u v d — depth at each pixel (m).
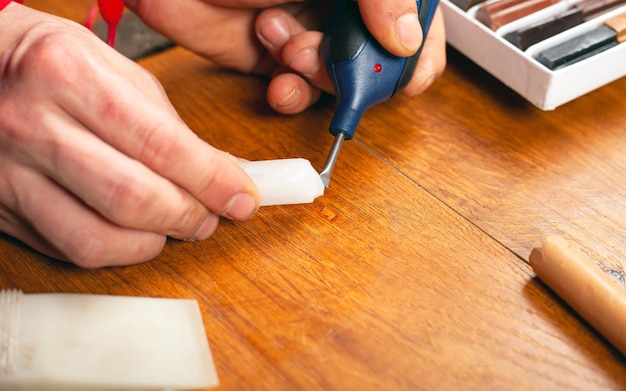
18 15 0.36
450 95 0.45
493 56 0.44
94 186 0.33
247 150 0.41
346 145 0.42
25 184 0.34
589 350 0.34
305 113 0.44
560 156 0.42
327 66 0.40
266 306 0.35
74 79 0.33
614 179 0.41
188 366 0.33
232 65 0.46
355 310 0.35
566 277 0.34
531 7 0.45
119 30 0.48
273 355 0.33
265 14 0.44
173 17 0.44
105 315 0.34
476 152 0.42
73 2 0.51
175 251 0.37
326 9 0.45
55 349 0.32
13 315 0.33
